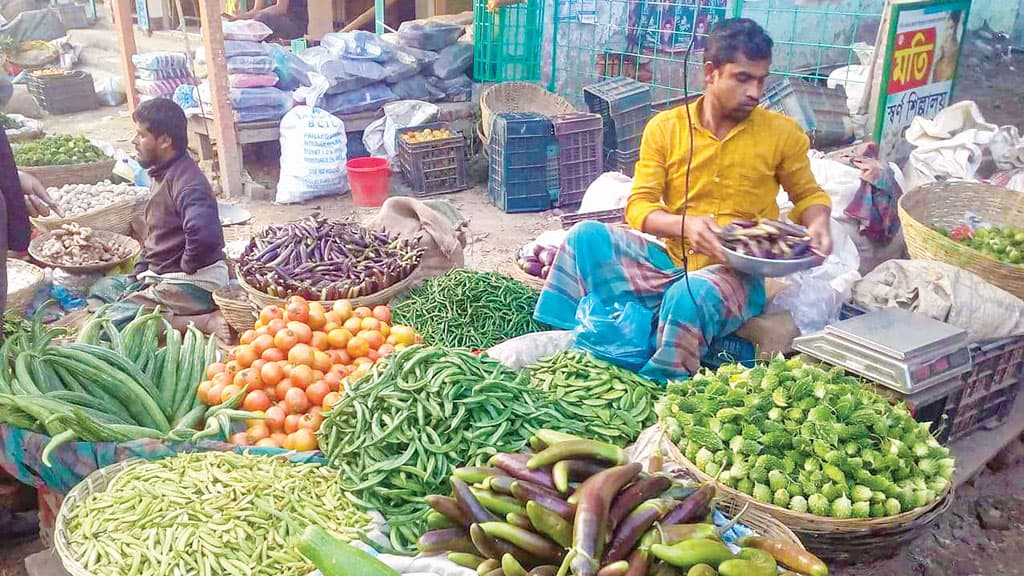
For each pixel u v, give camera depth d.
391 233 4.73
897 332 3.15
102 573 2.21
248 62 7.68
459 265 4.74
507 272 6.09
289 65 7.99
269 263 4.19
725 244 3.17
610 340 3.49
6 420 2.79
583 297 3.76
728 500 2.62
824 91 6.39
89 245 5.20
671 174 3.59
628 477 2.18
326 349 3.24
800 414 2.72
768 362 3.53
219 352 3.69
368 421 2.70
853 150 5.38
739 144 3.43
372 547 2.42
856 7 7.90
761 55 3.18
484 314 4.11
